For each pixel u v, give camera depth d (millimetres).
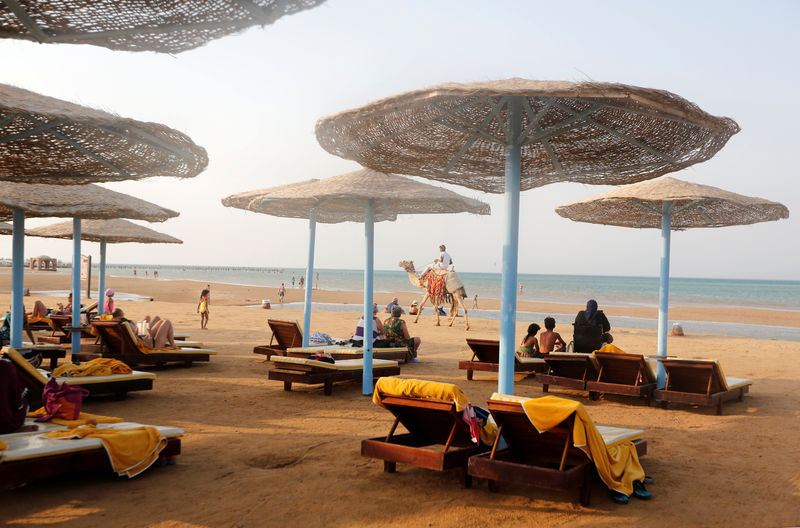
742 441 6867
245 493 4805
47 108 4516
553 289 89438
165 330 11586
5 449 4543
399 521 4305
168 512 4375
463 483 5082
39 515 4273
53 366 10953
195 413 7730
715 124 4812
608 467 4746
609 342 10703
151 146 5266
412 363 13188
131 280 69062
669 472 5625
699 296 76875
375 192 8289
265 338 17266
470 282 118250
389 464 5371
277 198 8539
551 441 4895
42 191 9039
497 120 5281
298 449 6129
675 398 8703
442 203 9188
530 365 11047
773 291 101062
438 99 4508
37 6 3262
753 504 4773
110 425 5492
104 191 9828
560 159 6082
